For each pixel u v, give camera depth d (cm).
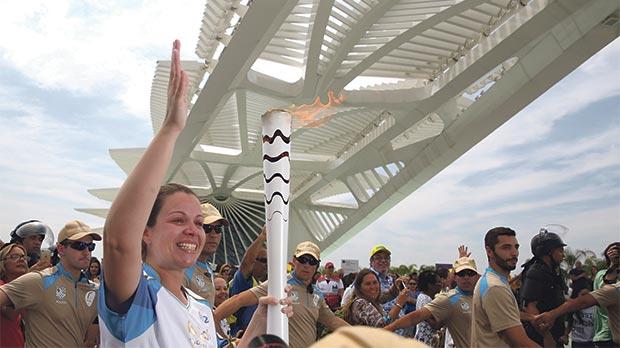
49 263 562
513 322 396
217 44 1841
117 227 183
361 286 573
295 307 498
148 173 188
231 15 1645
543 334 461
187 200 226
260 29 1495
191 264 222
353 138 2536
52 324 455
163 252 219
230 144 2938
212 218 501
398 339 78
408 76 2075
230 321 567
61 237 468
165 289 213
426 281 722
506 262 417
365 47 1780
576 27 1570
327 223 3091
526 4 1556
